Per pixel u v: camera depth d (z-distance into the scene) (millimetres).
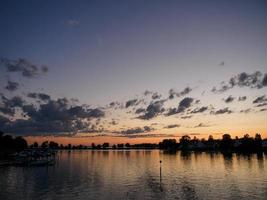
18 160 155625
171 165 141000
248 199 57656
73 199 59688
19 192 68125
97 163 161125
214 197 59781
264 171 106500
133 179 88500
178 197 60125
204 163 149750
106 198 60219
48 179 90125
